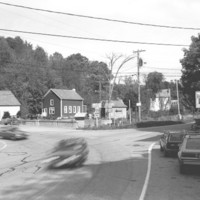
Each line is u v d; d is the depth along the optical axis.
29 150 29.53
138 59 58.81
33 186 13.13
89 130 49.81
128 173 15.78
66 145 18.39
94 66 121.19
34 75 100.25
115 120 61.94
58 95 85.06
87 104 103.44
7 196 11.46
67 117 77.62
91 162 19.78
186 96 47.72
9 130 39.94
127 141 33.59
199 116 85.62
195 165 14.81
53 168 17.61
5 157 25.22
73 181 13.91
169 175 15.16
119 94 100.88
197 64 41.28
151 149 26.39
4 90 88.81
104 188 12.39
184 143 15.71
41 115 84.75
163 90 120.38
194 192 11.67
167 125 62.41
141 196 11.05
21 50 129.62
